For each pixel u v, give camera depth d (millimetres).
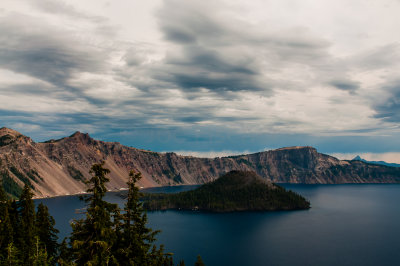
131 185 55656
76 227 45438
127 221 54375
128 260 50375
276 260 190125
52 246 79938
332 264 182125
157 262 55938
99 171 46156
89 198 45906
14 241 70250
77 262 44438
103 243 42656
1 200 75938
